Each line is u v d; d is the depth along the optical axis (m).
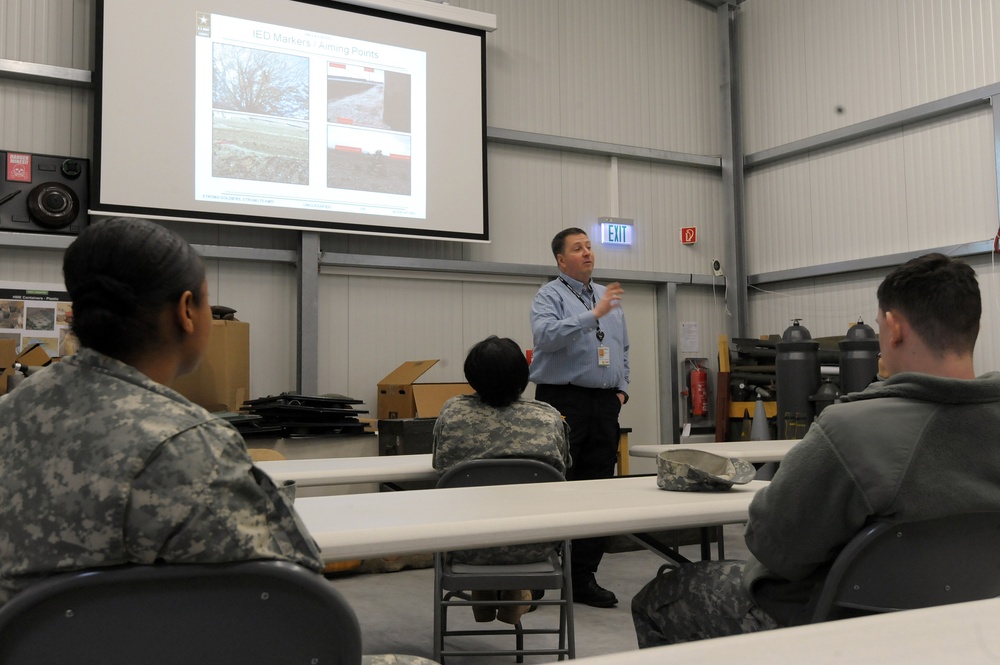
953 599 1.20
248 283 5.00
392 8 5.27
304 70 5.04
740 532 5.00
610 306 3.32
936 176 5.63
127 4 4.57
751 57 6.92
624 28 6.51
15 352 4.06
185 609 0.83
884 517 1.14
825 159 6.35
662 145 6.64
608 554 4.43
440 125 5.46
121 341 0.88
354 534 1.29
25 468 0.81
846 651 0.64
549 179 6.10
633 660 0.63
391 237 5.34
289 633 0.87
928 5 5.65
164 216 4.60
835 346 5.96
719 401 6.35
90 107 4.61
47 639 0.80
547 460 2.23
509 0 5.95
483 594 2.44
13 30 4.43
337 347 5.22
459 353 5.65
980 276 5.39
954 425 1.13
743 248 6.88
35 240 4.32
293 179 4.98
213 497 0.81
